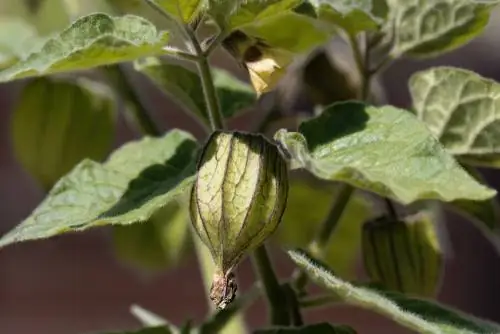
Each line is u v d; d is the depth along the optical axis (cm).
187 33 52
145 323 64
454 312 54
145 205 50
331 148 52
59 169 66
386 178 49
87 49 49
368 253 60
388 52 58
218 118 53
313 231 66
